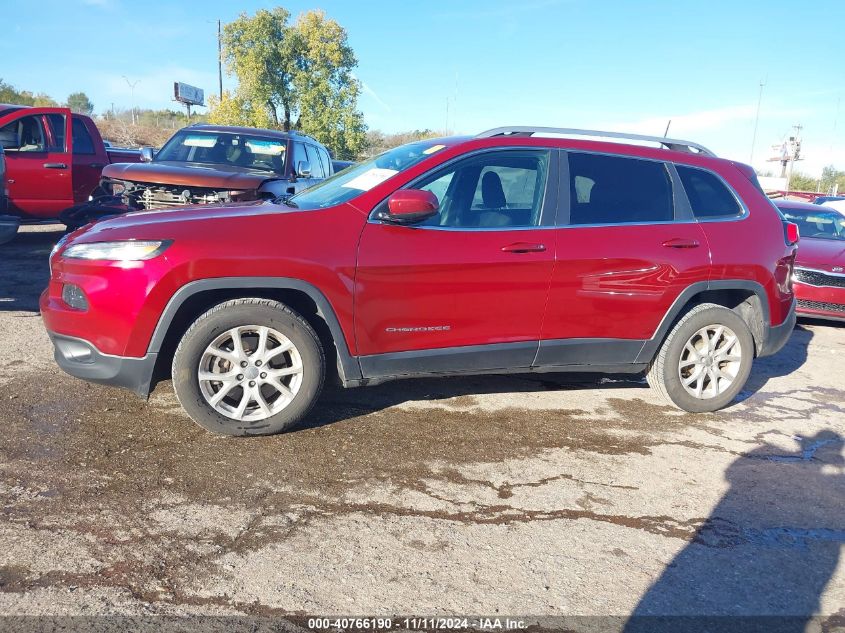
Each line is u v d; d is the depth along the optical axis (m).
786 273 4.79
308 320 3.84
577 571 2.71
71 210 9.07
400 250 3.76
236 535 2.80
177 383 3.54
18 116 9.42
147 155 8.66
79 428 3.72
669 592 2.62
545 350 4.16
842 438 4.39
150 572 2.52
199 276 3.46
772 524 3.20
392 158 4.30
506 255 3.93
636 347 4.37
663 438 4.19
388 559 2.71
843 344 7.33
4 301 6.53
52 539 2.67
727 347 4.62
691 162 4.61
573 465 3.70
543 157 4.20
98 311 3.45
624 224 4.27
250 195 7.64
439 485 3.36
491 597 2.51
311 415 4.14
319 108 37.62
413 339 3.88
